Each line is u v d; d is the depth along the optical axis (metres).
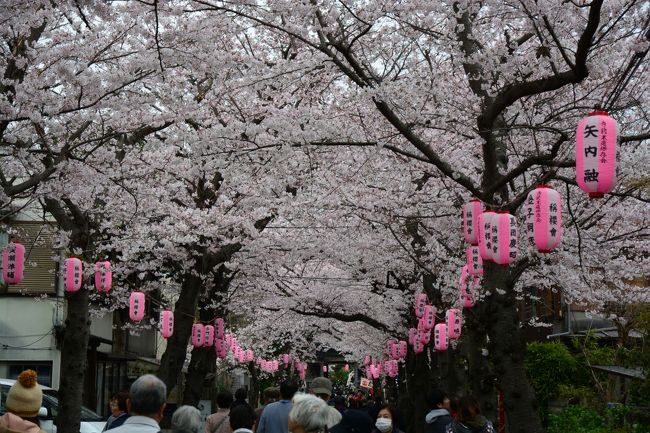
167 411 29.95
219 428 9.84
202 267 16.45
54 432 15.61
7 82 9.20
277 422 8.56
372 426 6.66
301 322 29.11
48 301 22.09
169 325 15.96
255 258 18.33
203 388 20.16
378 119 12.63
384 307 22.38
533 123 11.62
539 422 10.11
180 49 10.65
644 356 14.69
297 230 17.95
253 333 29.86
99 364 25.67
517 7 9.34
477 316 13.17
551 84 8.67
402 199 13.95
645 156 10.64
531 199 7.94
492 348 10.42
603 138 6.90
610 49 10.30
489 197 9.83
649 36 8.55
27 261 22.05
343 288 23.03
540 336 24.20
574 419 14.91
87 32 10.69
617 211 12.94
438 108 11.52
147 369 32.56
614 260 14.27
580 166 7.02
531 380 16.97
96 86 10.25
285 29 9.82
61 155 10.08
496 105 9.30
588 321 22.19
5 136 10.06
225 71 12.31
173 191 16.23
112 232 15.43
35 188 10.70
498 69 9.76
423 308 15.98
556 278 13.59
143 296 15.33
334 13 9.88
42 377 22.03
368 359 35.31
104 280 13.88
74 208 13.25
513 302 10.47
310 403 5.80
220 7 9.82
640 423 14.39
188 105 11.18
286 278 21.52
